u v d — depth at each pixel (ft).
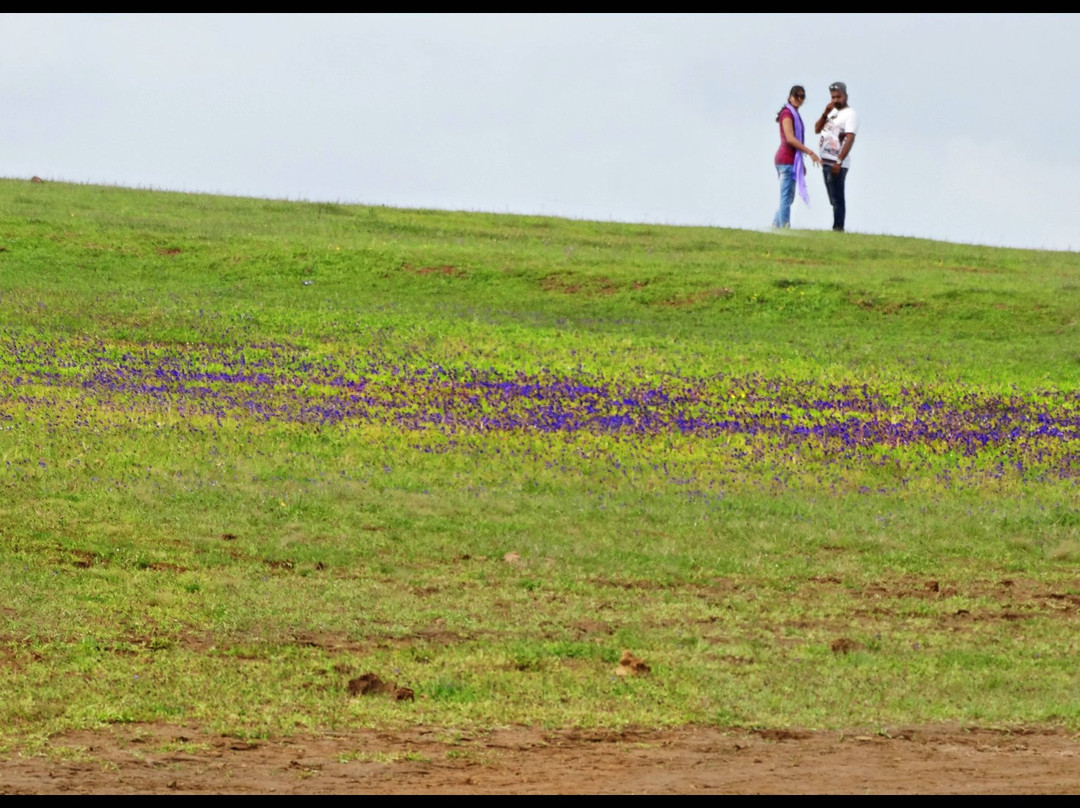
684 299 227.61
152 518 98.17
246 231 266.57
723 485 119.85
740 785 50.65
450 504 107.65
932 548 102.37
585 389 163.22
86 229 254.47
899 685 68.74
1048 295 230.68
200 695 62.18
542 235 290.97
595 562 93.25
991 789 50.72
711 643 75.97
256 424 133.08
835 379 176.24
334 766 52.37
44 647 68.74
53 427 126.31
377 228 287.07
